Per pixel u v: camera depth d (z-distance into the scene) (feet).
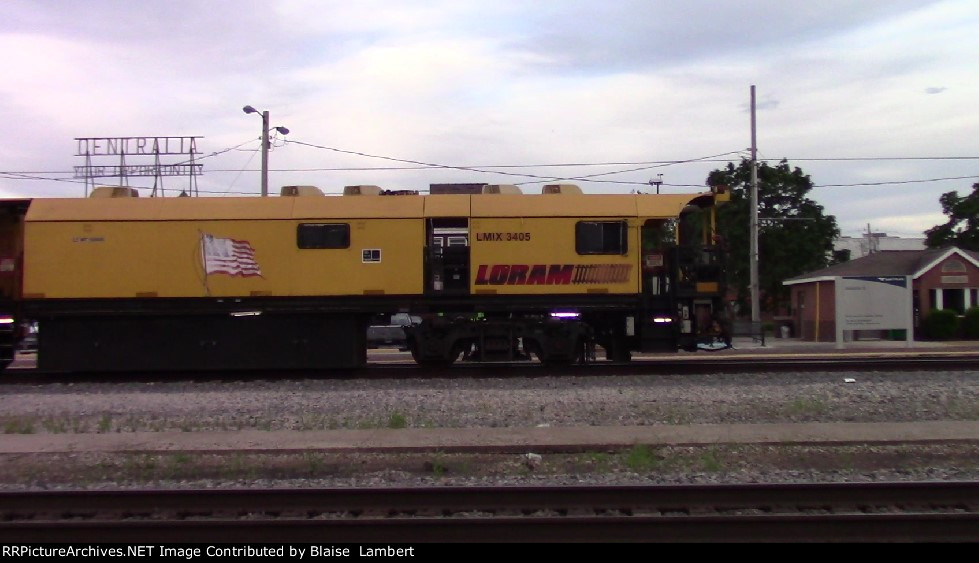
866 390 43.21
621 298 53.52
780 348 87.86
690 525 20.18
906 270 123.75
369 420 37.09
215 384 50.06
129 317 53.88
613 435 32.60
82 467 29.73
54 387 49.52
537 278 53.36
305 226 53.62
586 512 22.21
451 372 52.21
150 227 53.67
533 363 58.65
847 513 21.71
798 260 155.43
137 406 41.91
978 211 170.40
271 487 25.76
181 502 22.65
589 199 54.03
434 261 54.03
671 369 51.96
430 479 27.04
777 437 31.96
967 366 52.39
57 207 54.03
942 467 28.14
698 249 54.39
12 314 54.29
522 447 30.73
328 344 53.62
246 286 53.47
